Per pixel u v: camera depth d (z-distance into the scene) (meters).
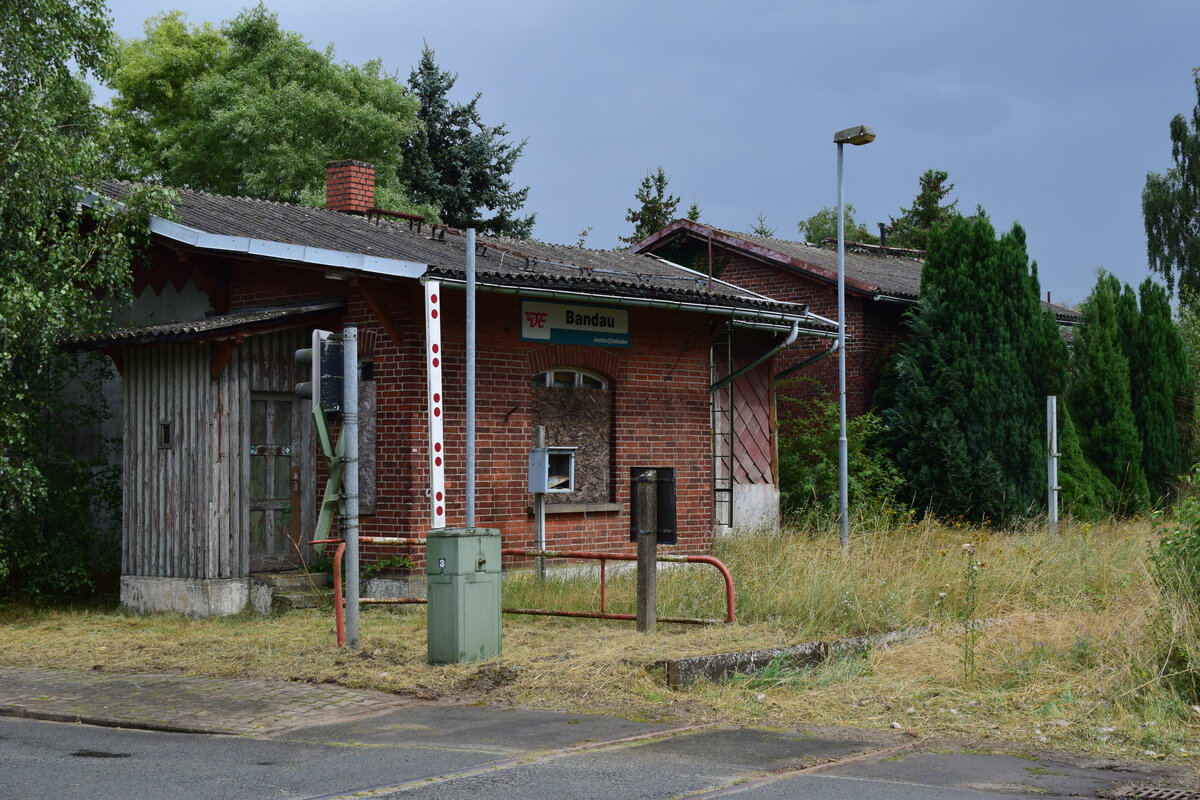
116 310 17.19
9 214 14.45
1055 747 7.92
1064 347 23.36
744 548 17.30
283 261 14.71
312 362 11.07
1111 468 24.20
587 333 16.38
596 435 16.70
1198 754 7.73
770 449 21.30
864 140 18.45
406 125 37.75
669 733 8.27
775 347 18.89
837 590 12.39
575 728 8.41
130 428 15.15
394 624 12.63
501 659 10.40
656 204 47.03
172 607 14.55
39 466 15.06
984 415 22.09
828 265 26.08
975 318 22.42
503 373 15.41
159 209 15.23
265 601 14.38
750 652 10.23
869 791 6.71
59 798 6.62
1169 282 48.09
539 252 19.50
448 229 19.27
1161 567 10.07
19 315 13.85
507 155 42.53
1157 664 9.34
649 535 11.63
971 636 10.69
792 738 8.13
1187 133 47.97
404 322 14.57
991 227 22.86
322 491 15.28
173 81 40.34
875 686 9.62
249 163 35.34
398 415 14.59
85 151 15.14
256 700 9.41
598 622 12.40
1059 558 14.94
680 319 17.67
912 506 22.19
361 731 8.38
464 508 14.97
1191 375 26.73
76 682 10.32
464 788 6.80
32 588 15.04
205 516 14.28
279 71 37.25
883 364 24.52
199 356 14.47
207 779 7.04
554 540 16.00
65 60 15.41
